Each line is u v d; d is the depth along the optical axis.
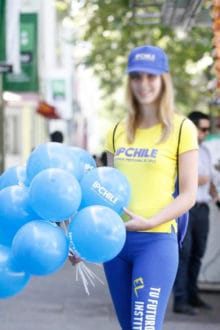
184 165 4.34
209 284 9.64
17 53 16.03
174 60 20.59
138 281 4.29
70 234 4.07
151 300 4.26
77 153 4.51
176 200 4.31
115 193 4.15
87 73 23.61
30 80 16.27
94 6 18.20
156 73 4.33
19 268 4.16
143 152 4.39
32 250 3.97
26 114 27.53
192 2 10.28
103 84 24.30
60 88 28.06
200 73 23.03
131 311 4.43
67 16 19.73
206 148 8.29
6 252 4.18
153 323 4.26
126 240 4.34
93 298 9.26
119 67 22.98
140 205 4.34
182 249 8.10
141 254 4.34
